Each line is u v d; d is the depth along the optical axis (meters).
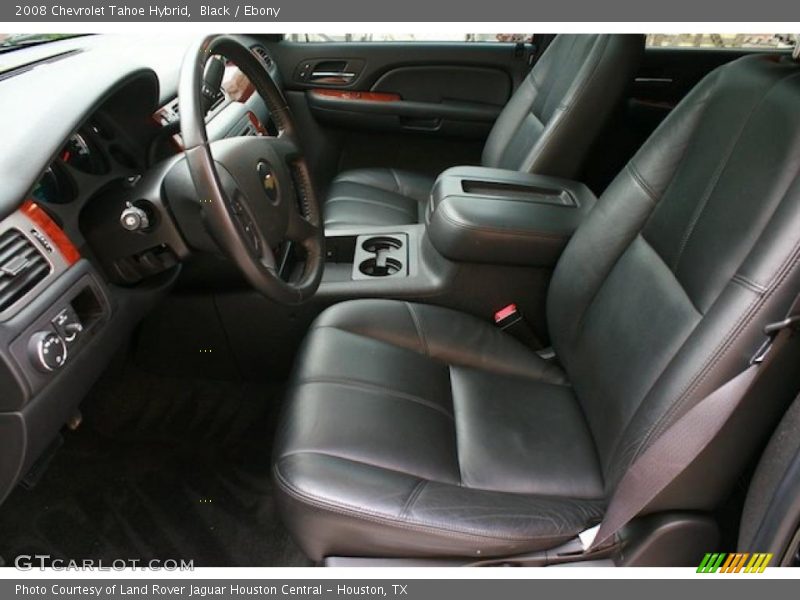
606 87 1.39
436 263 1.39
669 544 0.83
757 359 0.70
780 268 0.70
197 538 1.31
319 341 1.15
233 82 1.69
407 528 0.82
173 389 1.63
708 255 0.84
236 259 0.92
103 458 1.46
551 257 1.31
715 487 0.80
